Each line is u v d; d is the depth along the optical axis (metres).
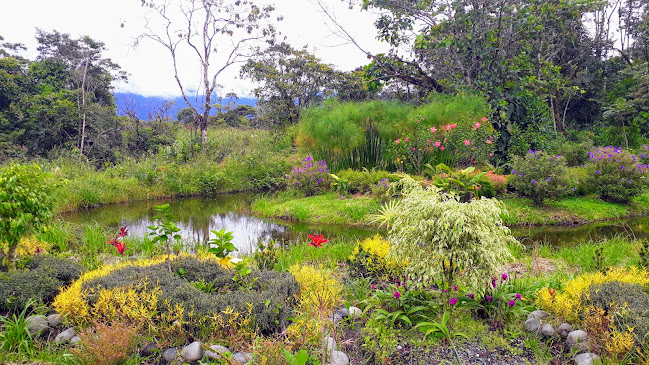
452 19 12.81
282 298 3.38
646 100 18.19
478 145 11.05
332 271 5.05
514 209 8.83
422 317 3.43
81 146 21.11
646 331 2.72
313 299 3.40
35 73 28.09
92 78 28.89
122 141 22.12
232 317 3.02
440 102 12.18
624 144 18.17
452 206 3.14
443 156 11.25
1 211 3.91
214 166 15.85
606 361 2.72
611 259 5.39
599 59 23.11
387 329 3.24
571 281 3.79
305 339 2.95
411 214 3.36
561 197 9.20
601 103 22.31
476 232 3.06
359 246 4.96
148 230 8.41
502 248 3.18
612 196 9.70
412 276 3.35
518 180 9.22
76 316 3.17
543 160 9.05
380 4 13.60
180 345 2.99
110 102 31.34
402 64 14.44
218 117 32.53
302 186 11.45
